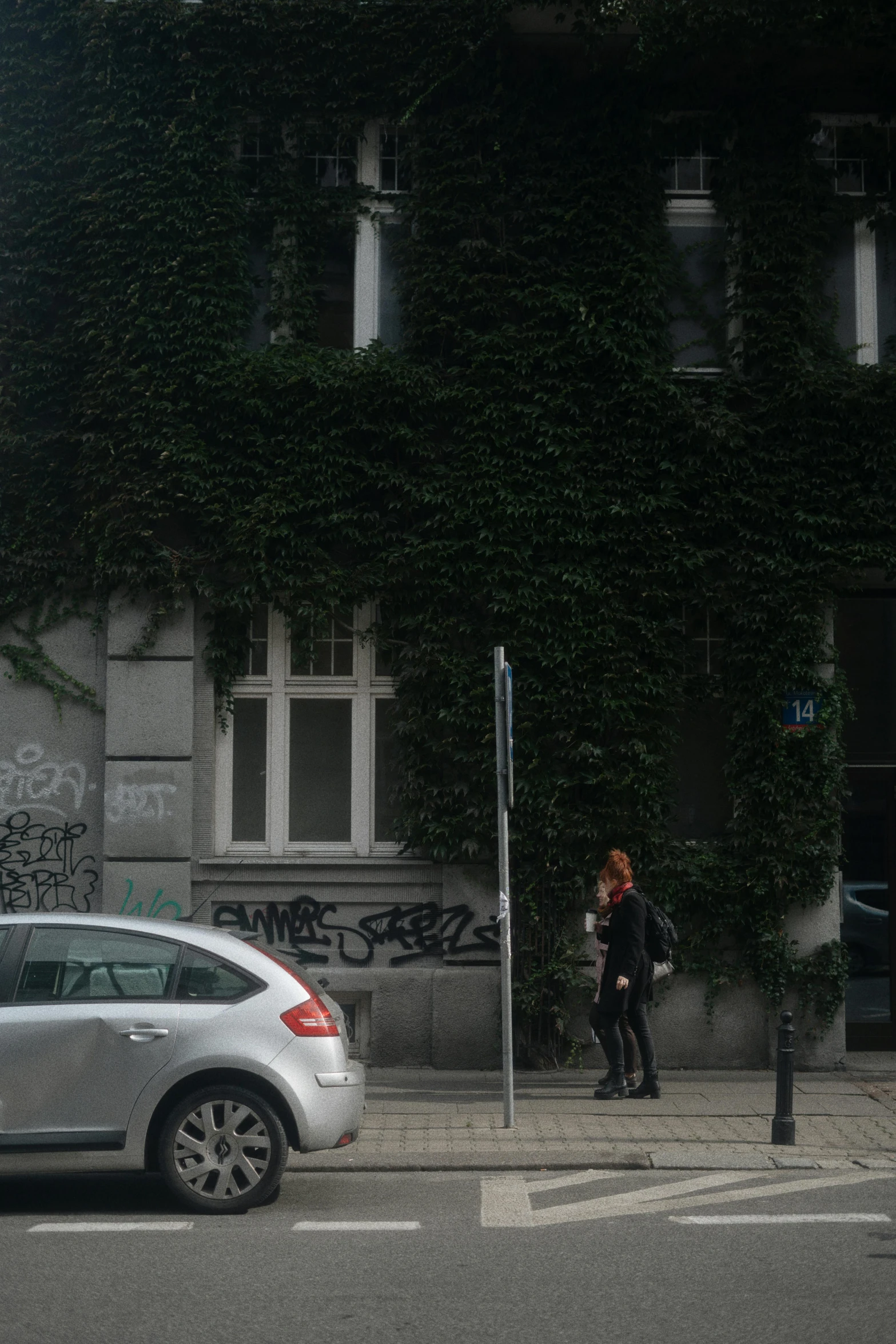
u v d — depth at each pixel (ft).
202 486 41.57
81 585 42.34
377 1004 41.24
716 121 43.75
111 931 25.14
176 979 24.84
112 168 42.96
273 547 41.75
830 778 41.65
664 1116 33.55
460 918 41.45
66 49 43.88
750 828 41.57
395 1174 28.14
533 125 43.32
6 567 42.19
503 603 41.55
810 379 42.06
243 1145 24.16
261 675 43.06
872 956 45.57
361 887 41.86
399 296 43.62
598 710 41.45
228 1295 18.76
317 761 43.01
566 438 42.01
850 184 44.52
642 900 35.70
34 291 43.04
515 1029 40.96
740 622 41.60
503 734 32.91
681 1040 41.29
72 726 42.19
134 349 42.19
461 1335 16.99
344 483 41.91
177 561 41.57
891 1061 42.98
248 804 42.80
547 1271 20.10
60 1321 17.57
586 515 41.78
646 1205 24.85
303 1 43.21
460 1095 36.65
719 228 44.04
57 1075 23.93
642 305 42.63
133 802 41.63
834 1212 24.07
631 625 41.81
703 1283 19.43
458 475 41.93
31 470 42.34
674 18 41.93
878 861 45.44
